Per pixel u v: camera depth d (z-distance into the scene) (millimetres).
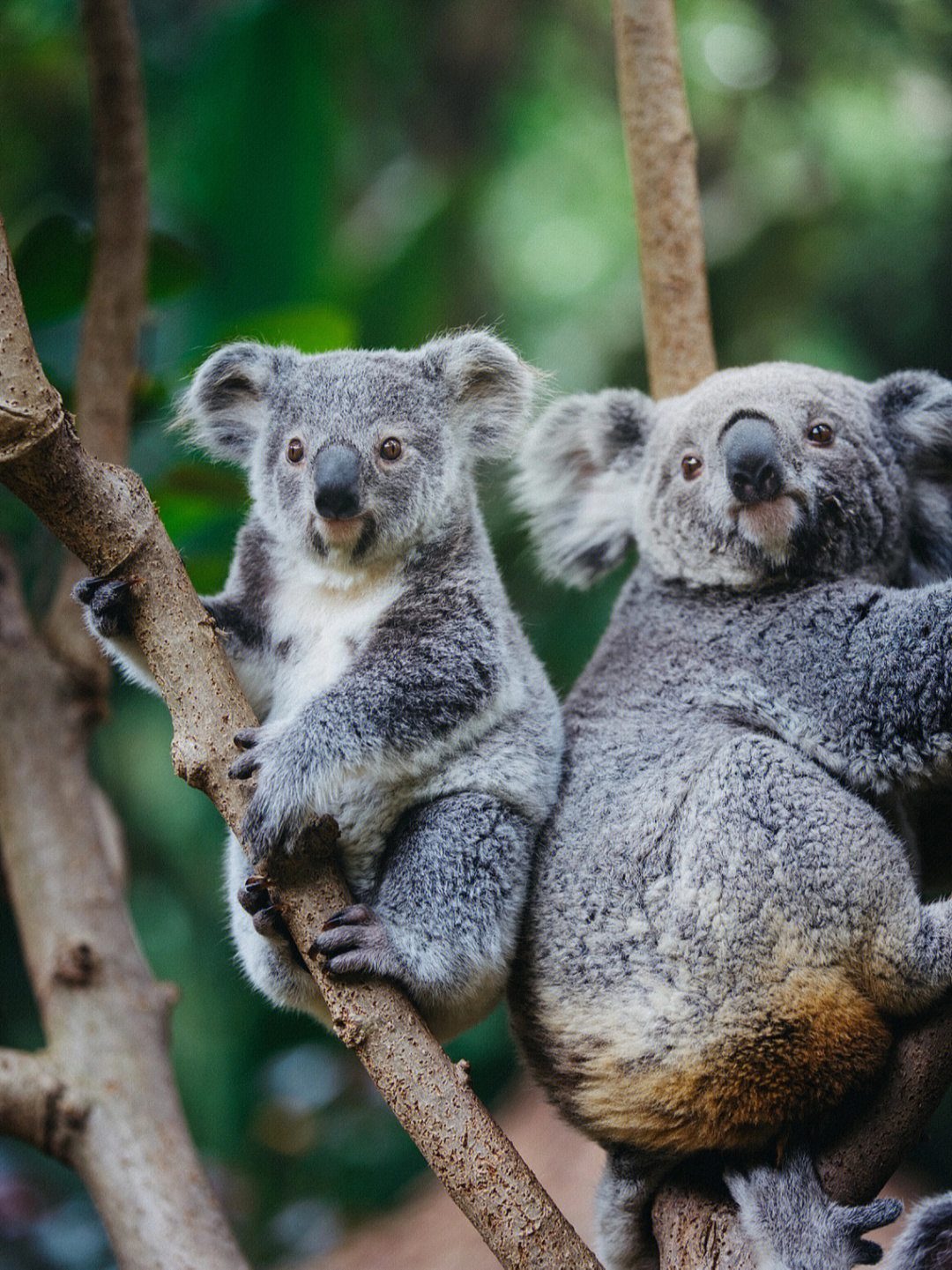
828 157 12469
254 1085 11578
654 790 4648
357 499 4938
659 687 5066
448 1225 9812
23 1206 10281
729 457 4945
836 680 4770
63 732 6246
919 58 12734
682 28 12672
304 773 4270
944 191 12734
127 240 6445
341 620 5172
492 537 10141
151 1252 5141
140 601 4070
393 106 12859
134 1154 5340
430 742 4602
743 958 4281
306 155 8766
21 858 5996
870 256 12883
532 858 4777
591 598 11227
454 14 12891
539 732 4934
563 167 13180
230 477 6602
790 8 12617
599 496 5883
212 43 9031
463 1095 3852
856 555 5105
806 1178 4180
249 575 5352
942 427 5344
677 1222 4367
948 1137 12039
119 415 6434
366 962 3971
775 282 12406
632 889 4508
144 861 11805
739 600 5156
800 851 4328
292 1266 10352
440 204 11203
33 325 7039
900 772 4648
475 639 4844
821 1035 4223
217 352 5492
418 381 5379
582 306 12617
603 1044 4410
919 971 4293
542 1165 9430
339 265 10117
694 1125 4320
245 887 4238
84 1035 5594
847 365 12117
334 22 10102
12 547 7320
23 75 10836
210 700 4086
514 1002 4816
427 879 4605
